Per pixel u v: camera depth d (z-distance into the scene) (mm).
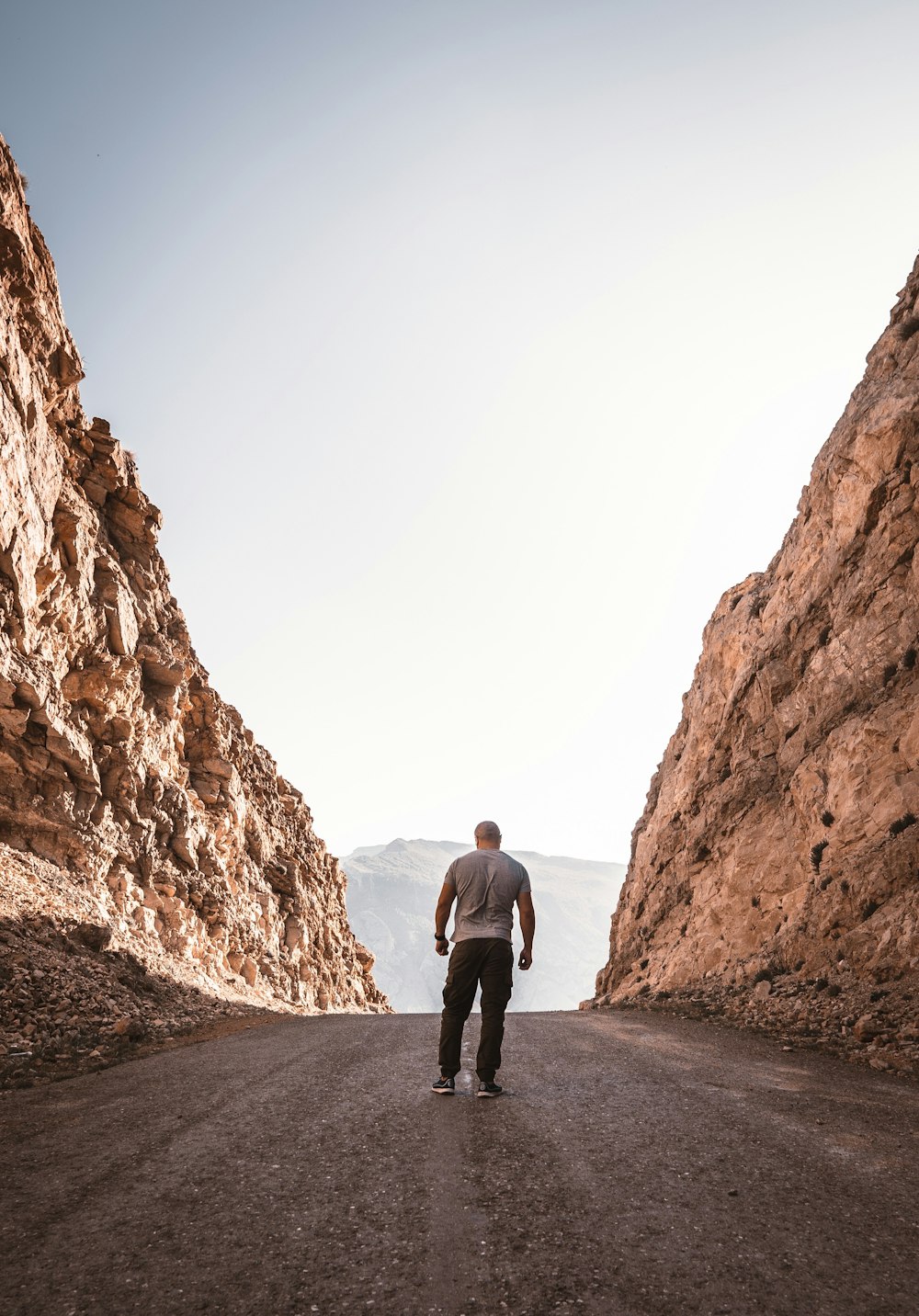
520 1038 9125
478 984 5262
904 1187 3305
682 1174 3383
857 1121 4707
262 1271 2449
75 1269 2465
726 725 22250
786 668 19656
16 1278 2398
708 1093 5500
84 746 17359
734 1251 2578
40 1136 4273
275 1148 3826
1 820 15211
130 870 18312
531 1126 4215
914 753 14352
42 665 16906
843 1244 2643
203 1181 3332
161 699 22547
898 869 12867
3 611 15688
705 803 22203
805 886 15875
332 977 33094
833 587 18172
